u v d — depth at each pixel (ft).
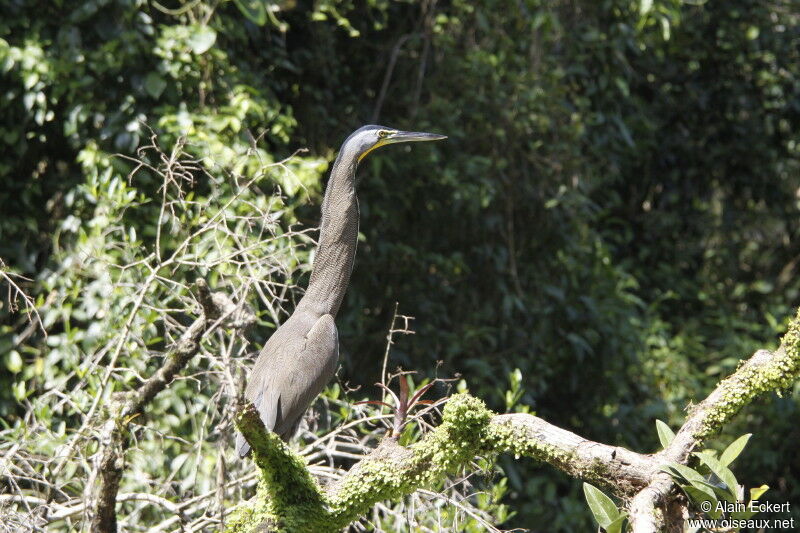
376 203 42.39
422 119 43.04
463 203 44.27
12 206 35.40
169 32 33.19
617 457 15.02
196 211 30.71
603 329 46.06
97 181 27.84
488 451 15.79
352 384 42.42
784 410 54.65
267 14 39.09
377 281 43.65
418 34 43.78
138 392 18.89
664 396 52.80
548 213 46.37
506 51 44.32
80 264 30.63
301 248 34.86
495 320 46.39
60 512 21.48
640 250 61.93
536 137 46.21
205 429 25.48
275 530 15.26
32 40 33.53
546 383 47.98
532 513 45.52
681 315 61.05
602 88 46.96
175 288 28.60
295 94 41.98
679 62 60.49
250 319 22.74
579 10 46.34
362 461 16.06
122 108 33.14
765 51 59.67
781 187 63.41
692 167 61.98
